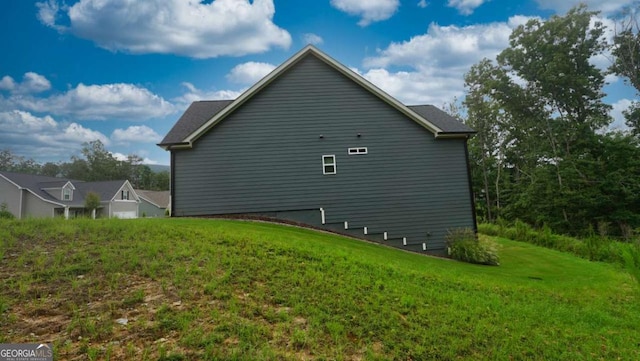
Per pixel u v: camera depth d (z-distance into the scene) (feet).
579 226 90.43
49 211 101.30
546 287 27.35
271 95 47.21
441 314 16.48
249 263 19.57
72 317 12.46
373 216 46.39
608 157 90.99
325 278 19.12
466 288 22.53
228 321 12.85
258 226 36.32
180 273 16.80
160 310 13.15
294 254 23.04
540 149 107.76
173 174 44.98
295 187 46.01
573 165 93.66
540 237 64.49
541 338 15.31
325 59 47.93
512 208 111.04
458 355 12.91
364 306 15.97
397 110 48.39
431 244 46.52
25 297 13.56
